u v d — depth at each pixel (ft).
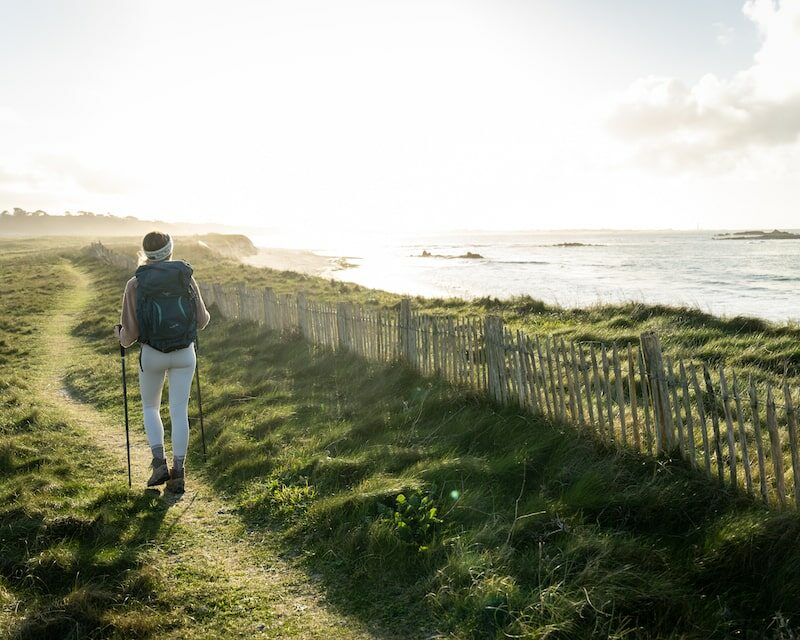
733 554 11.37
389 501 14.61
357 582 12.07
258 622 10.87
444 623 10.50
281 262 191.52
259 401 25.36
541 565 11.41
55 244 262.88
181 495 16.83
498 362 21.09
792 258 192.65
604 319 42.34
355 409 23.15
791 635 9.43
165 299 15.78
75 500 15.76
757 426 13.25
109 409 26.25
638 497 13.65
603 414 18.38
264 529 14.69
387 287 108.58
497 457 17.13
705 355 29.86
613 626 9.96
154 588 11.80
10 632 10.02
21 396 27.35
